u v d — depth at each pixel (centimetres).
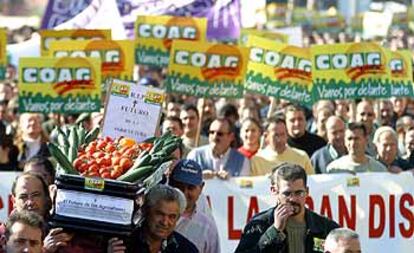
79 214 1216
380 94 2367
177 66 2370
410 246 1845
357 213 1838
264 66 2448
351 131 2000
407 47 5166
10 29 6019
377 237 1841
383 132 2075
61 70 2270
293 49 2439
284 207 1395
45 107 2273
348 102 2836
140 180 1237
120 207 1213
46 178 1558
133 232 1234
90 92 2269
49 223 1225
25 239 1170
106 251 1219
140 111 1388
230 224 1812
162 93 1395
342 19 6156
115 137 1380
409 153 2250
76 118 2508
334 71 2375
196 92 2366
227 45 2362
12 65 3244
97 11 2739
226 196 1811
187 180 1447
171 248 1355
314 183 1831
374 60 2366
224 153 2038
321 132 2508
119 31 2722
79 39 2530
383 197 1841
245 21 5753
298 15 6600
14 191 1348
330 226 1431
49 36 2555
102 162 1245
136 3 2811
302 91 2447
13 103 2898
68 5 2750
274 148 2062
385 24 5419
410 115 2906
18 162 2214
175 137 1350
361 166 2006
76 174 1234
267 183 1812
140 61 2705
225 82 2372
